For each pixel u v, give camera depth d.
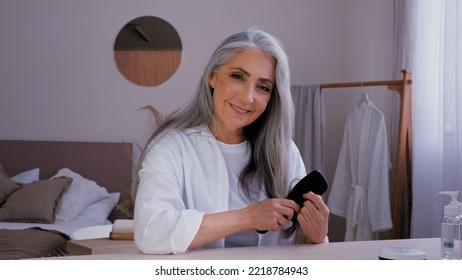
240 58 1.21
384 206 3.11
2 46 4.13
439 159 2.70
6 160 4.00
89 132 4.11
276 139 1.32
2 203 3.59
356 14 3.89
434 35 2.85
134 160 4.09
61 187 3.61
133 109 4.11
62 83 4.13
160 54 4.12
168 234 1.02
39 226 3.28
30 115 4.12
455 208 0.97
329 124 3.90
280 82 1.25
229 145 1.34
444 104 2.57
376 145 3.16
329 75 3.96
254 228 1.09
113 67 4.13
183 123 1.32
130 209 3.89
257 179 1.36
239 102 1.22
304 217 1.16
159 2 4.12
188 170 1.26
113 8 4.14
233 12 4.08
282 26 4.03
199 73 4.09
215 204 1.26
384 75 3.78
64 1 4.13
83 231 2.64
